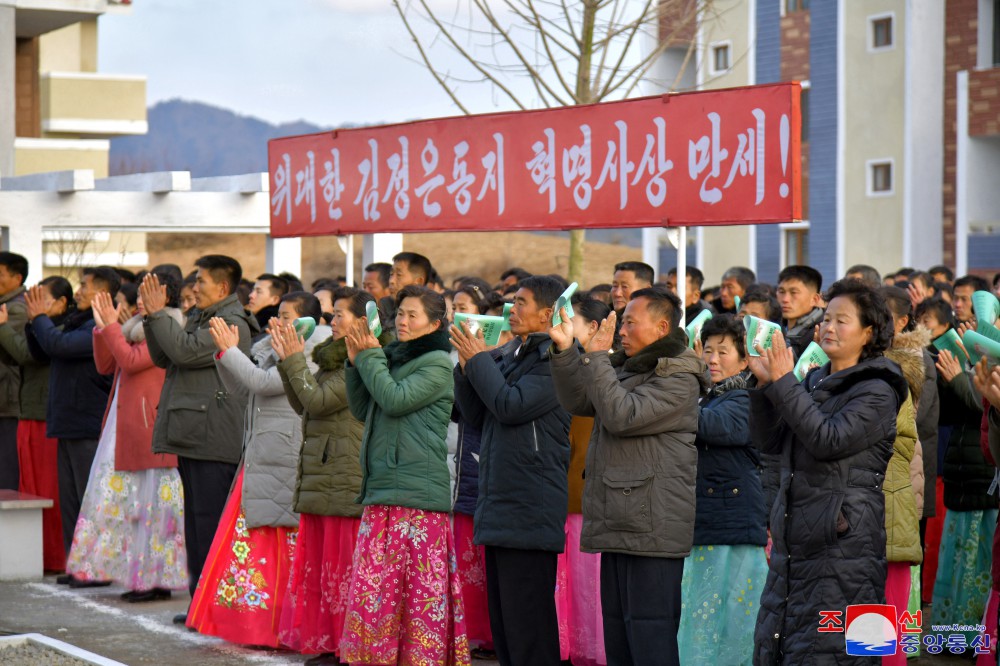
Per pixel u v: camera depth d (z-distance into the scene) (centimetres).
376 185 923
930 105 2406
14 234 1122
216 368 780
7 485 985
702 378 548
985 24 2362
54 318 987
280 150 1017
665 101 710
